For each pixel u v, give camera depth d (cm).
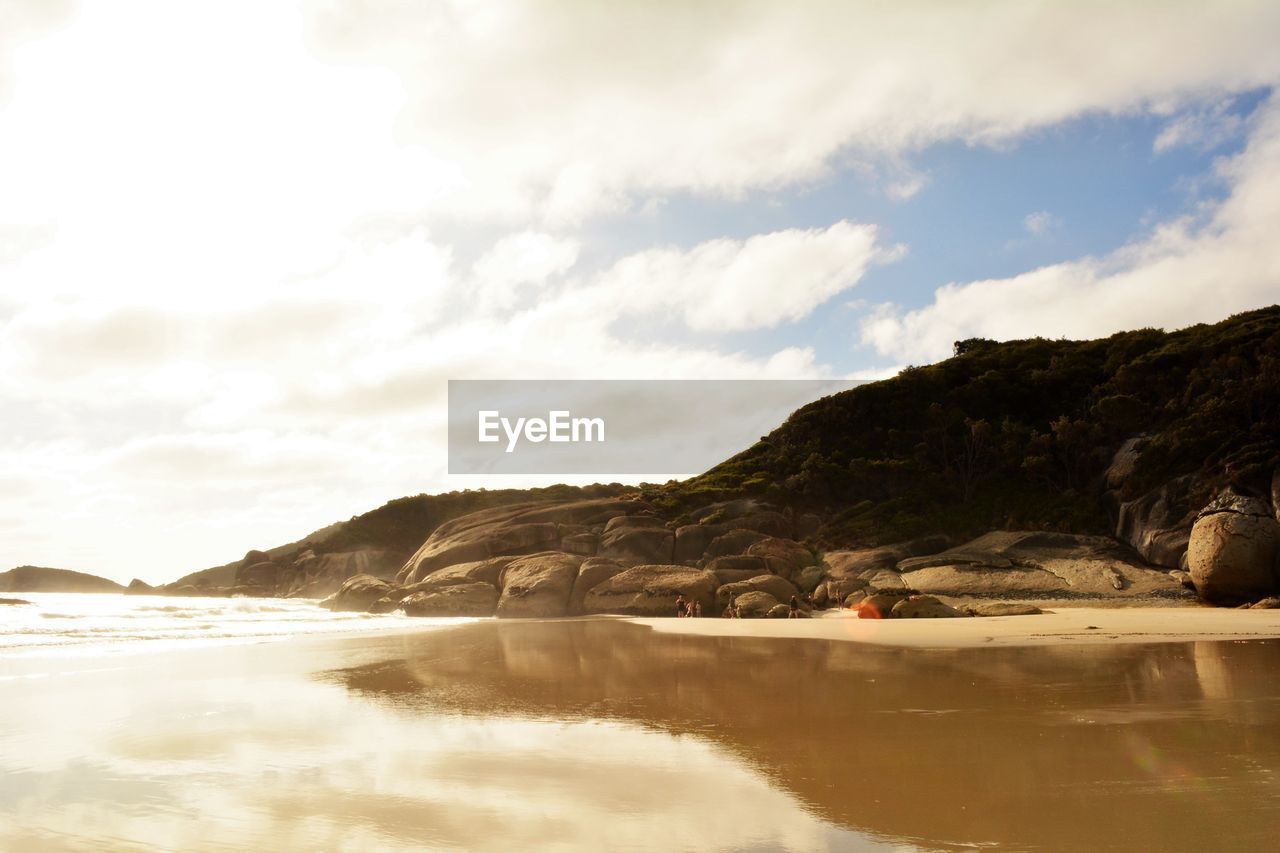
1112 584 4503
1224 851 610
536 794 802
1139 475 5656
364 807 768
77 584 11119
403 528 9712
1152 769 838
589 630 3120
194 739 1071
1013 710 1178
